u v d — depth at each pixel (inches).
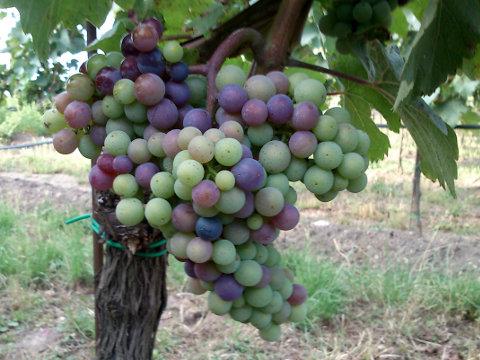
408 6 16.1
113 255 17.0
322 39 17.5
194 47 12.4
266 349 38.1
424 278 45.4
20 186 78.4
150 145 10.0
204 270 10.4
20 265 48.4
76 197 73.2
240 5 14.1
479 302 42.3
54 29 13.3
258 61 11.8
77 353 37.4
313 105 9.9
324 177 10.1
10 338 38.5
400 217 62.4
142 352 17.7
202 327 40.5
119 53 11.1
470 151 104.2
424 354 37.8
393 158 99.0
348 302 43.4
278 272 11.7
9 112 125.3
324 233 58.2
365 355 36.7
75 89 10.7
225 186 8.8
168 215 9.7
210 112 10.1
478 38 10.3
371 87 14.1
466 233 58.8
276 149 9.8
